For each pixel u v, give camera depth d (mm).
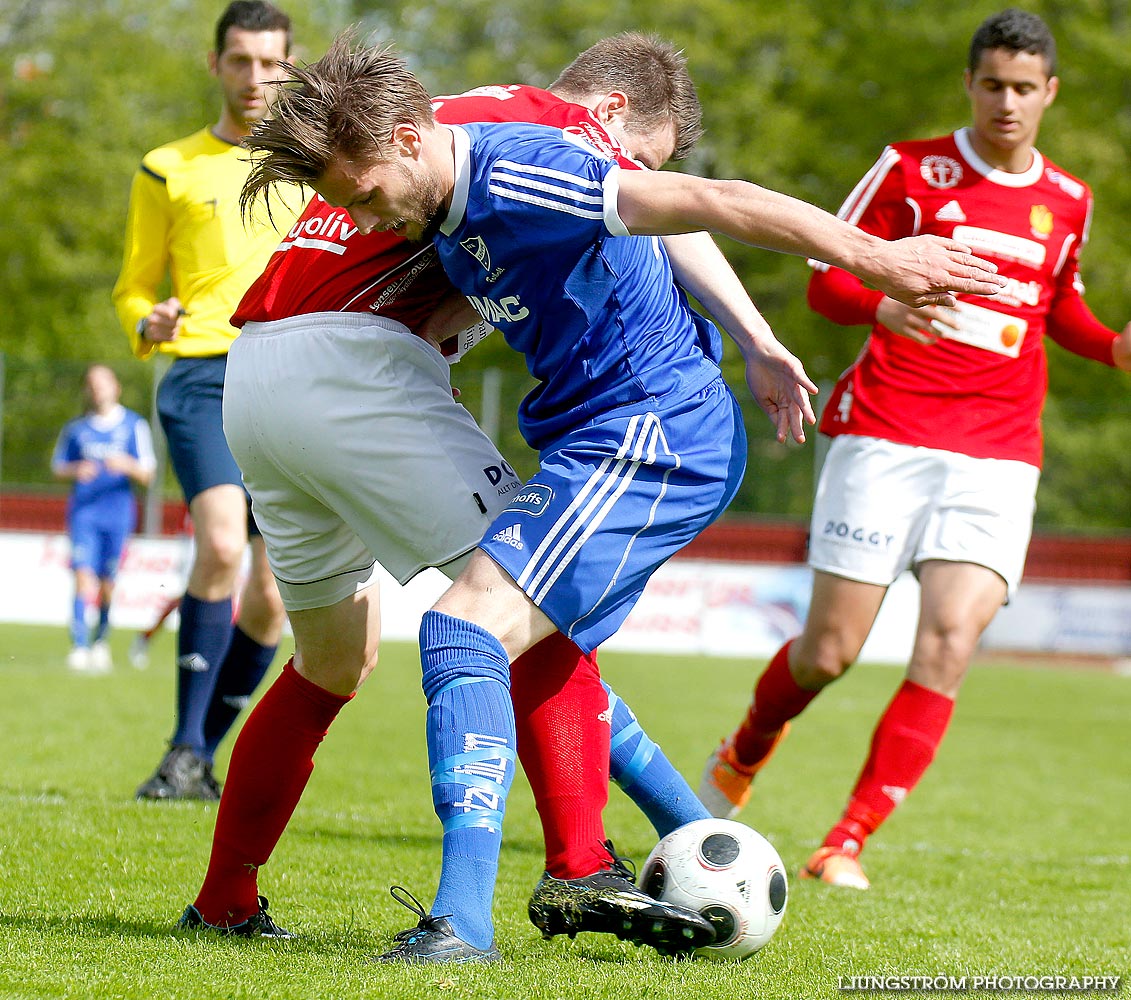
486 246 10742
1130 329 19078
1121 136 100500
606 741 12180
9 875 14180
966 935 14242
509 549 10984
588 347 11250
